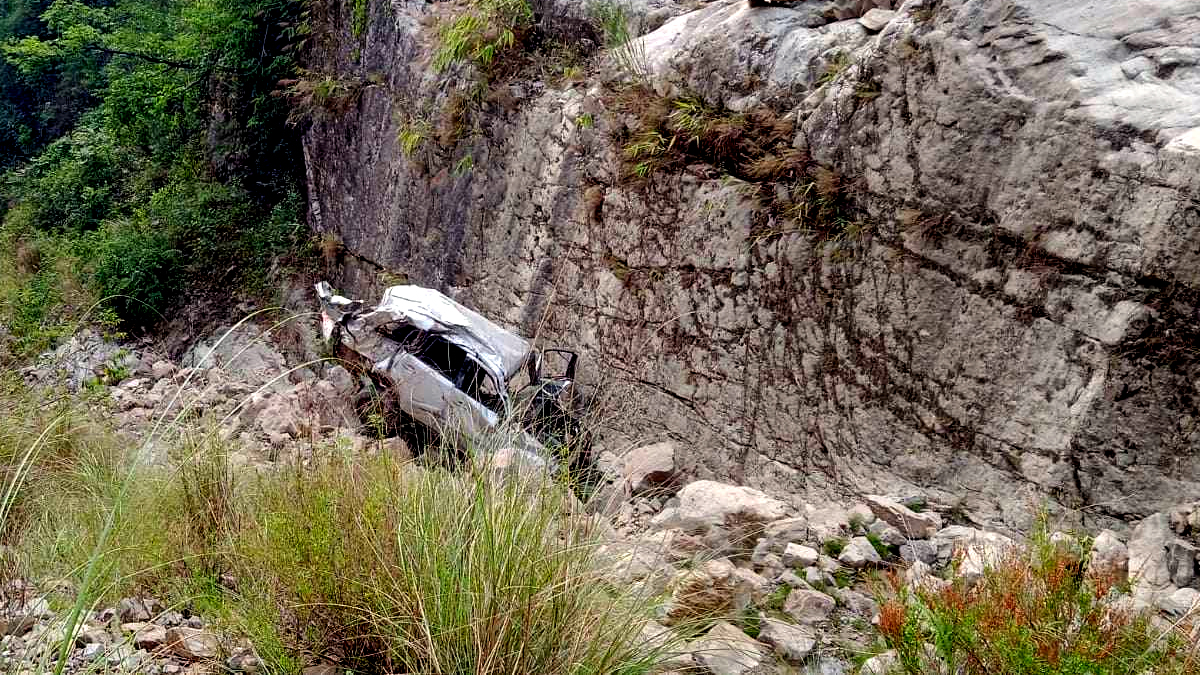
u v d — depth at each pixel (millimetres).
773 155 8031
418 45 13703
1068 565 3996
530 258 11070
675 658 3836
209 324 16234
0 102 27141
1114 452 5637
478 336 9609
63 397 6301
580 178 10312
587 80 10758
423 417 8750
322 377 12422
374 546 3594
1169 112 5586
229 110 18594
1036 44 6234
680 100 9141
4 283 16469
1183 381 5418
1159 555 5055
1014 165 6223
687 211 8820
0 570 4152
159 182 19672
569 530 3750
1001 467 6211
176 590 3975
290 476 4457
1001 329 6285
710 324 8492
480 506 3553
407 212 13664
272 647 3410
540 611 3381
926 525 6133
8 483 4977
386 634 3432
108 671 3316
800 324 7672
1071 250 5883
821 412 7484
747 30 8898
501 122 11781
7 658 3393
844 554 5715
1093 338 5742
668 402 8883
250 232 17188
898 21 7082
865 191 7234
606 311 9797
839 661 4375
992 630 3486
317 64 16734
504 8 11953
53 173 21219
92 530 4297
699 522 6031
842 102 7430
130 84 19703
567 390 9281
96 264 17047
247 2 17359
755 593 5016
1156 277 5465
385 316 9570
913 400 6824
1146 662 3441
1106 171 5699
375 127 14562
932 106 6723
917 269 6812
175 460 4820
